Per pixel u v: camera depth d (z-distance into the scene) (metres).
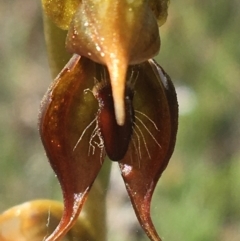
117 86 0.05
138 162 0.06
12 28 0.27
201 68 0.21
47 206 0.07
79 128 0.06
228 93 0.20
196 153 0.20
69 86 0.06
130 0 0.06
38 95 0.25
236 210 0.18
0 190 0.21
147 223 0.06
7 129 0.23
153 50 0.06
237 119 0.20
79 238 0.07
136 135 0.06
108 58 0.05
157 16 0.06
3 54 0.26
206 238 0.18
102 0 0.06
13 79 0.25
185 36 0.22
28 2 0.27
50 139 0.06
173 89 0.06
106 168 0.07
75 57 0.06
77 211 0.06
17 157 0.22
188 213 0.18
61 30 0.07
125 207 0.19
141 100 0.06
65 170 0.06
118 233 0.18
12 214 0.07
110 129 0.06
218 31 0.22
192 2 0.22
